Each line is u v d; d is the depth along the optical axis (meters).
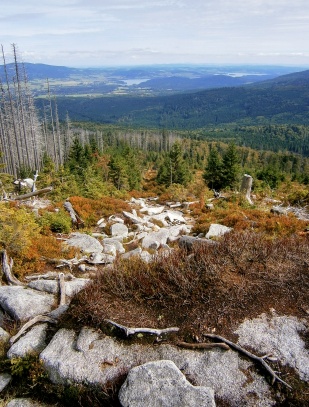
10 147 43.44
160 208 20.55
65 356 5.46
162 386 4.58
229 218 14.97
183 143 154.75
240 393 4.63
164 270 6.84
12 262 9.27
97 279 7.06
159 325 5.75
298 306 5.91
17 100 48.28
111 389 4.88
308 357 5.02
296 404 4.48
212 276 6.43
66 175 27.11
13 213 10.57
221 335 5.42
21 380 5.58
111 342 5.55
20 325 6.81
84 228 14.64
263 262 6.93
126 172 39.97
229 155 38.22
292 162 117.81
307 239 9.82
